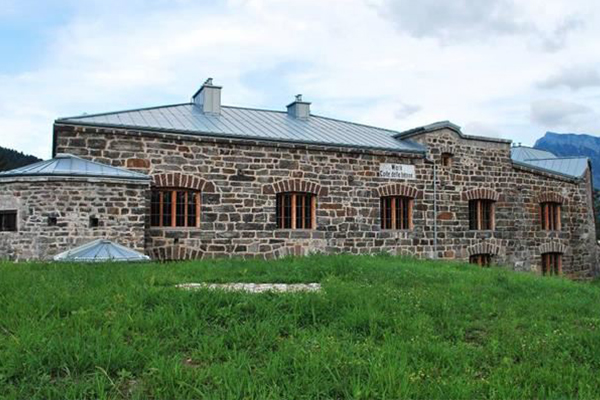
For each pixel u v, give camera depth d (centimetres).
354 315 778
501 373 591
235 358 584
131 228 1442
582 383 571
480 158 2189
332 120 2352
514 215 2275
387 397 503
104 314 712
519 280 1330
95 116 1658
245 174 1725
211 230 1661
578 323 893
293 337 680
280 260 1489
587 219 2605
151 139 1598
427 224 2039
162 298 798
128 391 505
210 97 1978
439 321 823
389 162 1980
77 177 1370
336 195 1875
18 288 849
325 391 512
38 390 484
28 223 1349
